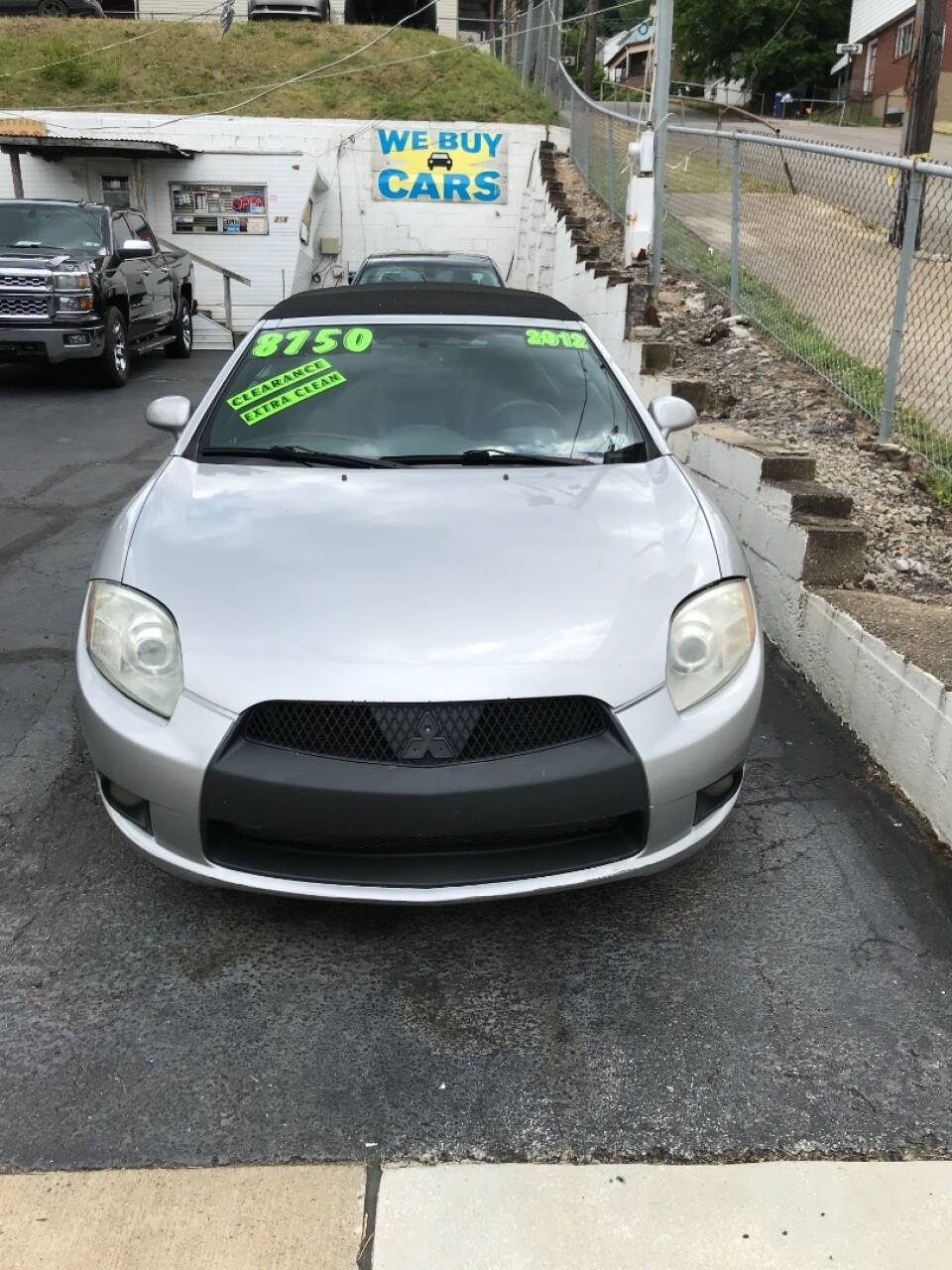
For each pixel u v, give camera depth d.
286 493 3.20
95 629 2.76
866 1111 2.25
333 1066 2.36
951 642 3.58
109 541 3.09
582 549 2.91
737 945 2.78
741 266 9.64
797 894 2.98
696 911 2.92
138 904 2.90
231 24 22.41
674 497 3.29
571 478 3.37
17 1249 1.92
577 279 11.09
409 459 3.48
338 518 3.04
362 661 2.51
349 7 26.11
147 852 2.65
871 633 3.68
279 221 18.39
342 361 3.94
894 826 3.30
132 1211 2.00
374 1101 2.27
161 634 2.62
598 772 2.49
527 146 19.12
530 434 3.63
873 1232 1.98
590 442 3.63
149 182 18.19
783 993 2.60
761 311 8.55
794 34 51.59
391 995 2.59
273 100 19.81
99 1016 2.49
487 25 28.81
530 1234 1.97
